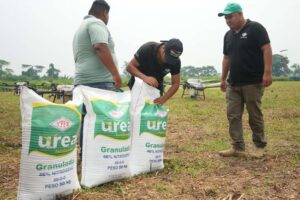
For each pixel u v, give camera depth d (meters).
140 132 4.01
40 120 3.03
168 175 4.10
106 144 3.60
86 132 3.54
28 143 3.00
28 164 3.01
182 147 5.75
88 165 3.53
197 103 14.49
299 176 4.16
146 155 4.04
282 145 5.98
